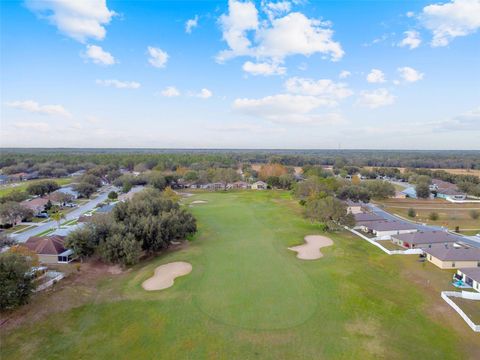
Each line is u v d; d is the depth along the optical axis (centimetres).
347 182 11138
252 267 4259
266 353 2523
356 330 2834
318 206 6462
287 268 4209
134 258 4444
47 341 2750
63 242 4900
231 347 2600
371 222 6638
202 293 3519
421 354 2550
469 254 4522
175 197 9500
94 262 4731
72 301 3456
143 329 2889
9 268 3119
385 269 4394
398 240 5603
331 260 4566
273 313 3084
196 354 2527
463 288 3775
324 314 3073
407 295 3594
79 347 2658
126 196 10544
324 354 2509
